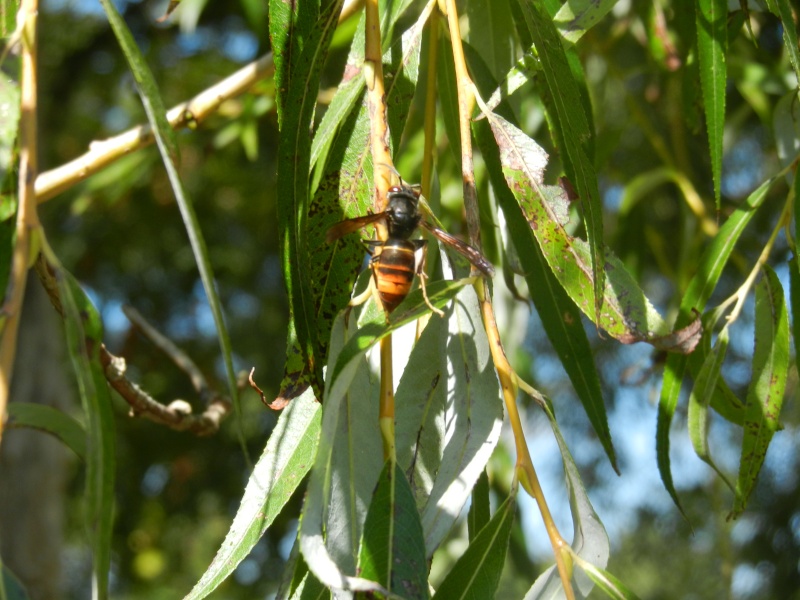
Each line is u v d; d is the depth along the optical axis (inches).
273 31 11.7
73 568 59.1
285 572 10.8
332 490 10.4
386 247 10.8
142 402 15.6
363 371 10.7
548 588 10.6
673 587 44.6
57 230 42.8
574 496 10.7
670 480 13.4
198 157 39.1
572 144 11.3
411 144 19.9
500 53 14.3
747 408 13.1
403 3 12.5
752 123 27.3
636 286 11.6
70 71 40.2
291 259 11.0
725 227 13.4
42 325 27.4
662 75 20.4
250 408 45.2
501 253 14.2
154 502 47.9
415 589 9.9
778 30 21.7
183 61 40.3
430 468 11.0
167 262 46.1
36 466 27.3
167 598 54.4
